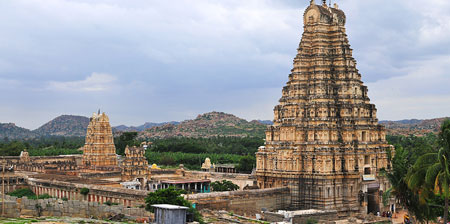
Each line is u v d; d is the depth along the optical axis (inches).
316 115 5452.8
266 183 5733.3
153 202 4035.4
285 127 5546.3
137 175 7278.5
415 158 6235.2
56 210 3816.4
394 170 3978.8
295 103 5595.5
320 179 5191.9
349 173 5305.1
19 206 3745.1
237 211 4857.3
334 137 5364.2
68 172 7701.8
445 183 3346.5
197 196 4650.6
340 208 5265.8
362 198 5403.5
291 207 5374.0
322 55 5669.3
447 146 3435.0
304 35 5807.1
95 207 3882.9
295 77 5718.5
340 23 5969.5
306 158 5329.7
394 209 5684.1
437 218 4790.8
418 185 3607.3
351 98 5580.7
